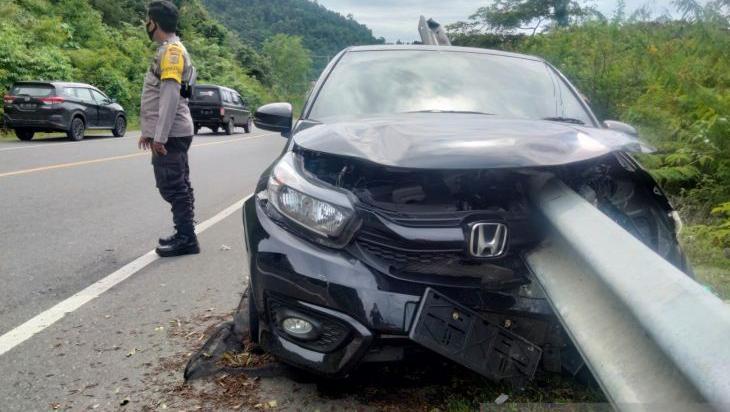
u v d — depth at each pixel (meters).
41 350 3.00
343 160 2.31
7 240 5.27
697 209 5.45
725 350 1.04
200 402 2.46
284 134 3.75
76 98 16.78
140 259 4.75
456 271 2.11
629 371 1.32
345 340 2.12
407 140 2.27
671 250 2.42
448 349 2.02
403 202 2.23
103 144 15.48
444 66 3.72
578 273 1.78
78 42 32.06
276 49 106.19
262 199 2.53
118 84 28.16
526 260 2.08
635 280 1.39
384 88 3.51
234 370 2.68
